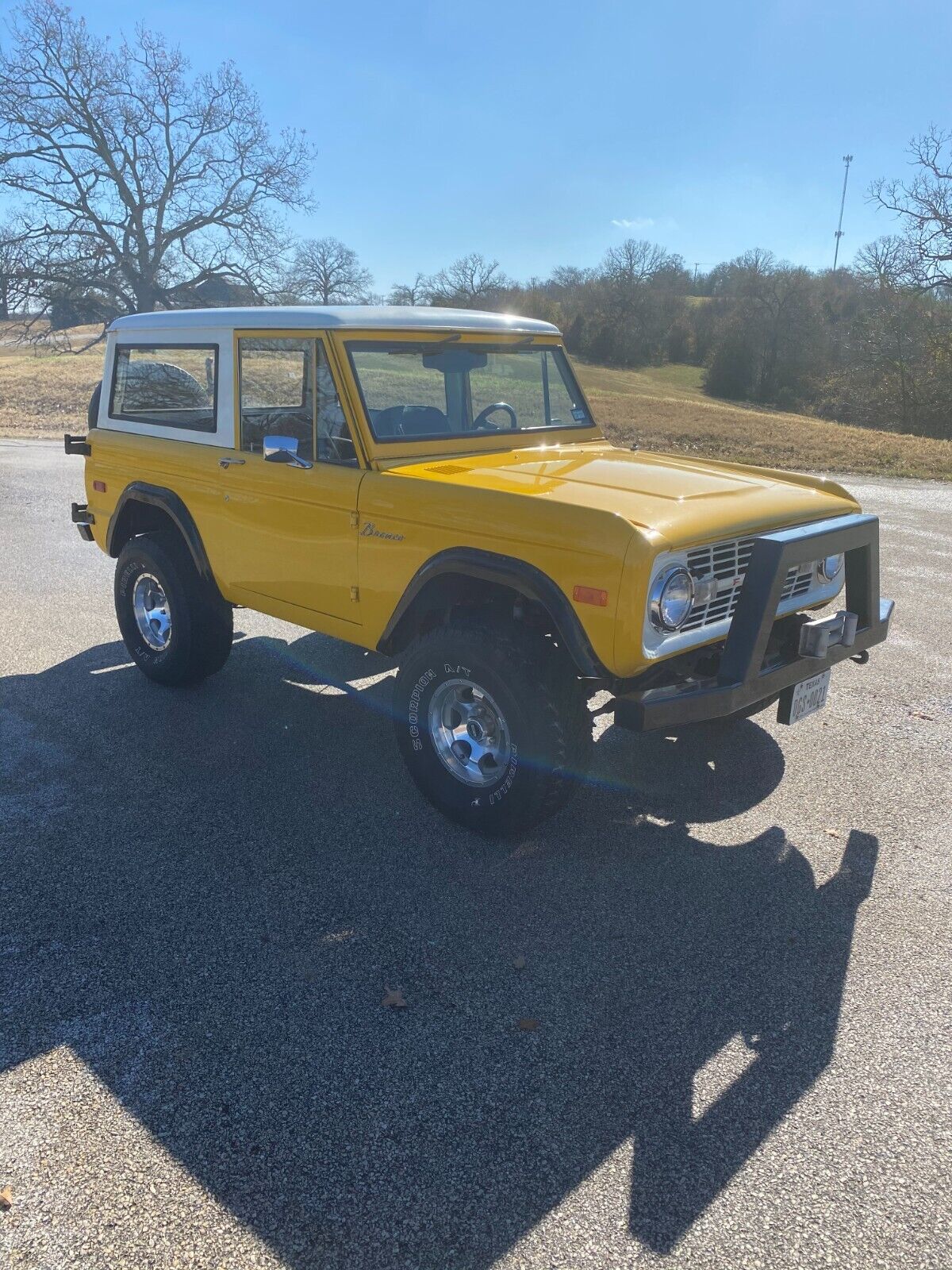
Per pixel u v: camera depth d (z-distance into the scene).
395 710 4.08
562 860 3.78
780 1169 2.35
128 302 46.06
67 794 4.25
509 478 3.90
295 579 4.49
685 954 3.20
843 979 3.08
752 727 5.12
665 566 3.28
